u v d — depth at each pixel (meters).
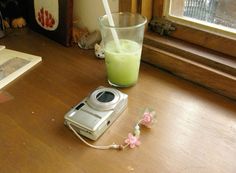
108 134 0.31
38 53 0.47
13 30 0.54
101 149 0.30
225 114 0.34
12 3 0.53
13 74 0.41
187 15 0.44
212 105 0.36
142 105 0.36
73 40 0.50
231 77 0.36
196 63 0.39
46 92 0.38
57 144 0.30
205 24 0.41
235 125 0.33
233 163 0.28
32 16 0.53
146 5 0.44
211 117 0.34
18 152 0.29
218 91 0.38
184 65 0.40
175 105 0.36
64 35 0.48
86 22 0.52
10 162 0.28
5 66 0.43
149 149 0.29
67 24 0.47
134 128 0.32
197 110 0.35
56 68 0.44
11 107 0.36
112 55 0.37
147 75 0.42
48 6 0.48
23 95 0.38
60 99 0.37
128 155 0.29
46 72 0.43
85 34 0.50
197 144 0.30
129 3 0.43
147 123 0.32
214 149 0.30
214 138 0.31
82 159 0.28
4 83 0.39
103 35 0.39
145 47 0.44
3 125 0.33
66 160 0.28
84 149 0.30
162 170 0.27
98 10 0.48
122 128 0.32
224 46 0.39
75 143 0.30
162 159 0.28
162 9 0.45
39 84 0.40
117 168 0.27
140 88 0.39
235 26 0.39
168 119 0.34
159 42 0.43
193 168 0.27
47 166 0.28
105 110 0.32
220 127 0.32
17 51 0.47
